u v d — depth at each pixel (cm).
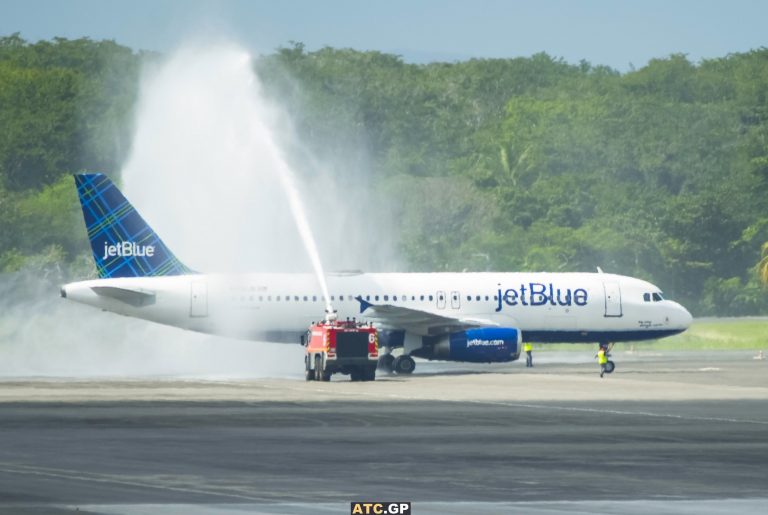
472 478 10756
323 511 9138
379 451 12475
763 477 10925
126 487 10112
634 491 10169
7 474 10750
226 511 9106
